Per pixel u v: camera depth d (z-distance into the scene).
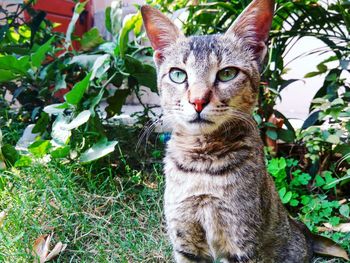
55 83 0.54
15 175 0.40
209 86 0.28
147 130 0.43
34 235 0.34
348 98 0.44
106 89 0.50
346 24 0.44
